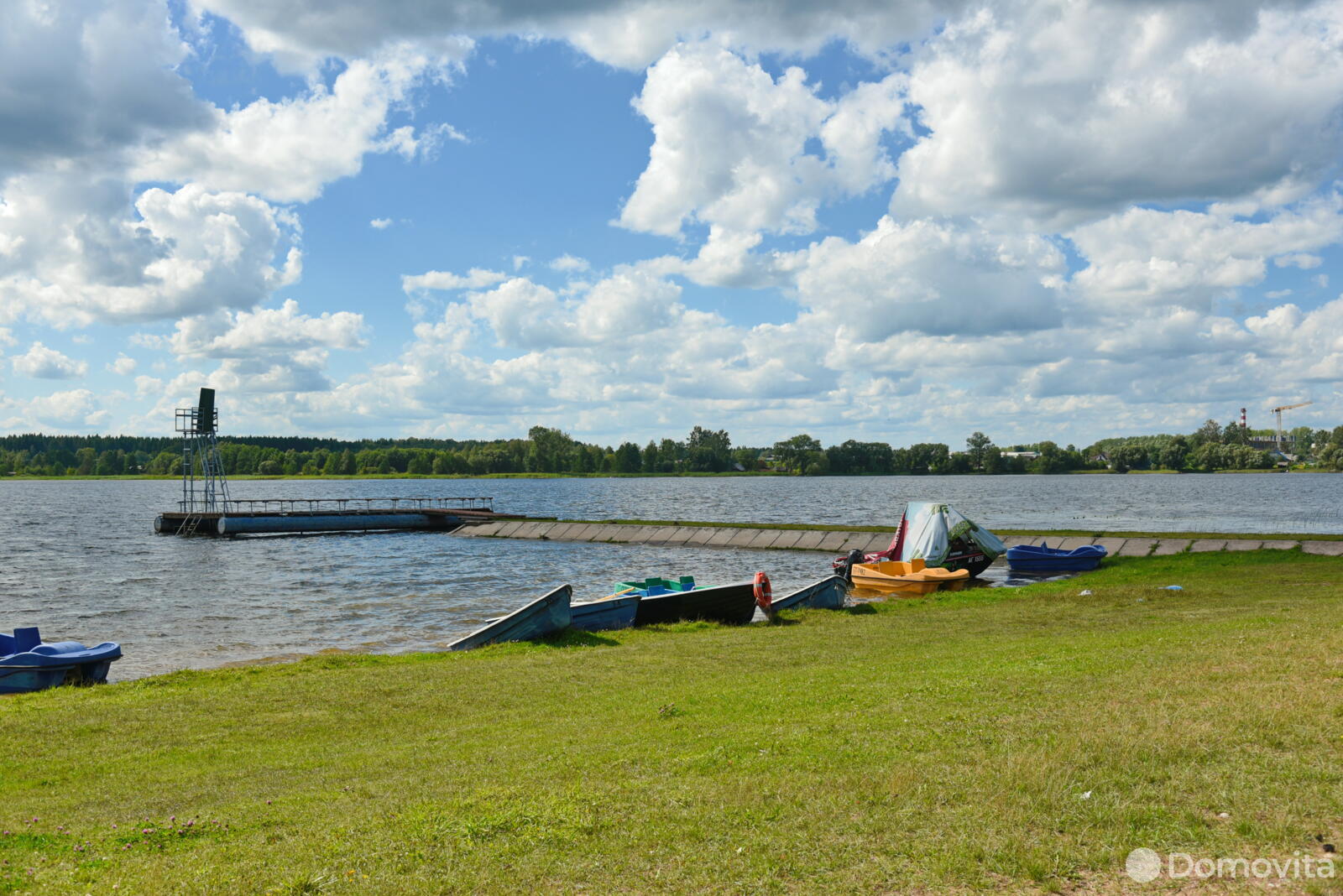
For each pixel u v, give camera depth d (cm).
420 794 1088
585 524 8094
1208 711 1148
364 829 941
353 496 18625
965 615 2859
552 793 1023
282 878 810
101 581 4984
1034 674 1593
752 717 1424
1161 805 838
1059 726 1145
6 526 9619
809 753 1124
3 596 4353
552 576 5138
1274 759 943
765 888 727
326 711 1714
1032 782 905
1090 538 5412
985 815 838
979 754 1038
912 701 1430
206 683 2067
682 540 7244
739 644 2408
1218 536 5122
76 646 2277
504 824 914
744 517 11131
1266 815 803
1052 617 2670
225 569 5594
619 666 2108
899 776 957
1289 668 1409
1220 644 1772
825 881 733
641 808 941
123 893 790
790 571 5325
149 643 3088
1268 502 13962
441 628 3378
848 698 1520
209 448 9506
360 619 3594
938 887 711
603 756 1219
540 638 2614
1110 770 938
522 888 756
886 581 4231
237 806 1103
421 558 6288
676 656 2238
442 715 1662
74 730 1600
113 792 1213
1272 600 2788
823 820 860
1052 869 721
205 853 904
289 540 8000
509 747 1348
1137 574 4019
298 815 1033
